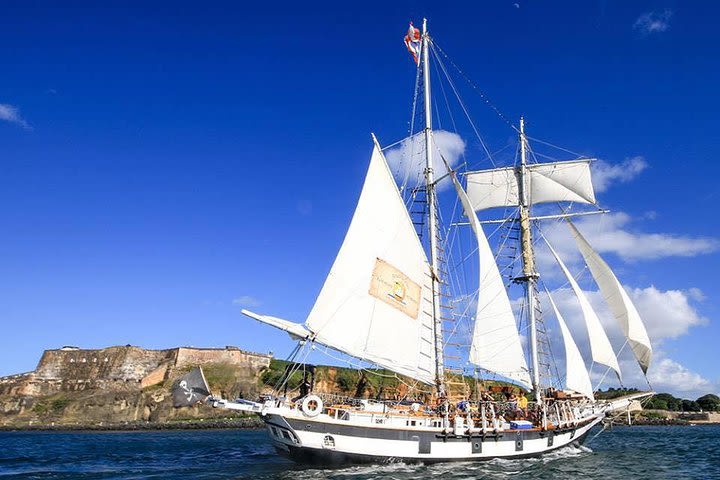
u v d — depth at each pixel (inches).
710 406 7032.5
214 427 5900.6
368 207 1656.0
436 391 1779.0
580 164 2452.0
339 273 1592.0
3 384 7204.7
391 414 1525.6
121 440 3548.2
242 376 6801.2
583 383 2132.1
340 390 5088.6
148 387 6845.5
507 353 1982.0
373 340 1643.7
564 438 1966.0
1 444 3134.8
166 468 1664.6
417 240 1780.3
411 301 1742.1
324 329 1556.3
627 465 1797.5
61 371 7436.0
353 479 1350.9
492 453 1673.2
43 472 1610.5
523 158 2539.4
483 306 1998.0
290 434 1427.2
